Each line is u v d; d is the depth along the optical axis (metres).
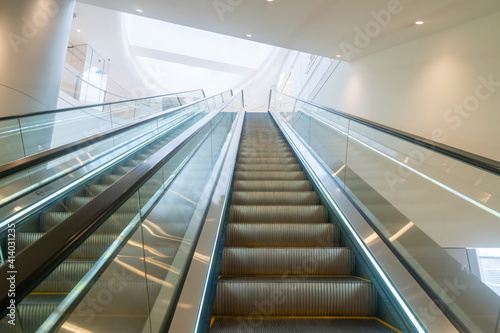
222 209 2.95
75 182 3.61
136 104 9.13
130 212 1.25
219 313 2.00
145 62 16.56
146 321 1.34
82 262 0.87
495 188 2.11
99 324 0.96
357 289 2.04
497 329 1.42
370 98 5.69
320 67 8.90
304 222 3.18
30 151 3.87
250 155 5.75
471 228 2.55
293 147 5.88
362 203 2.82
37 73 3.91
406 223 2.07
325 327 1.80
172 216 1.94
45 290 0.70
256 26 4.77
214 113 4.14
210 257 2.17
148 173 1.41
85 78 10.54
